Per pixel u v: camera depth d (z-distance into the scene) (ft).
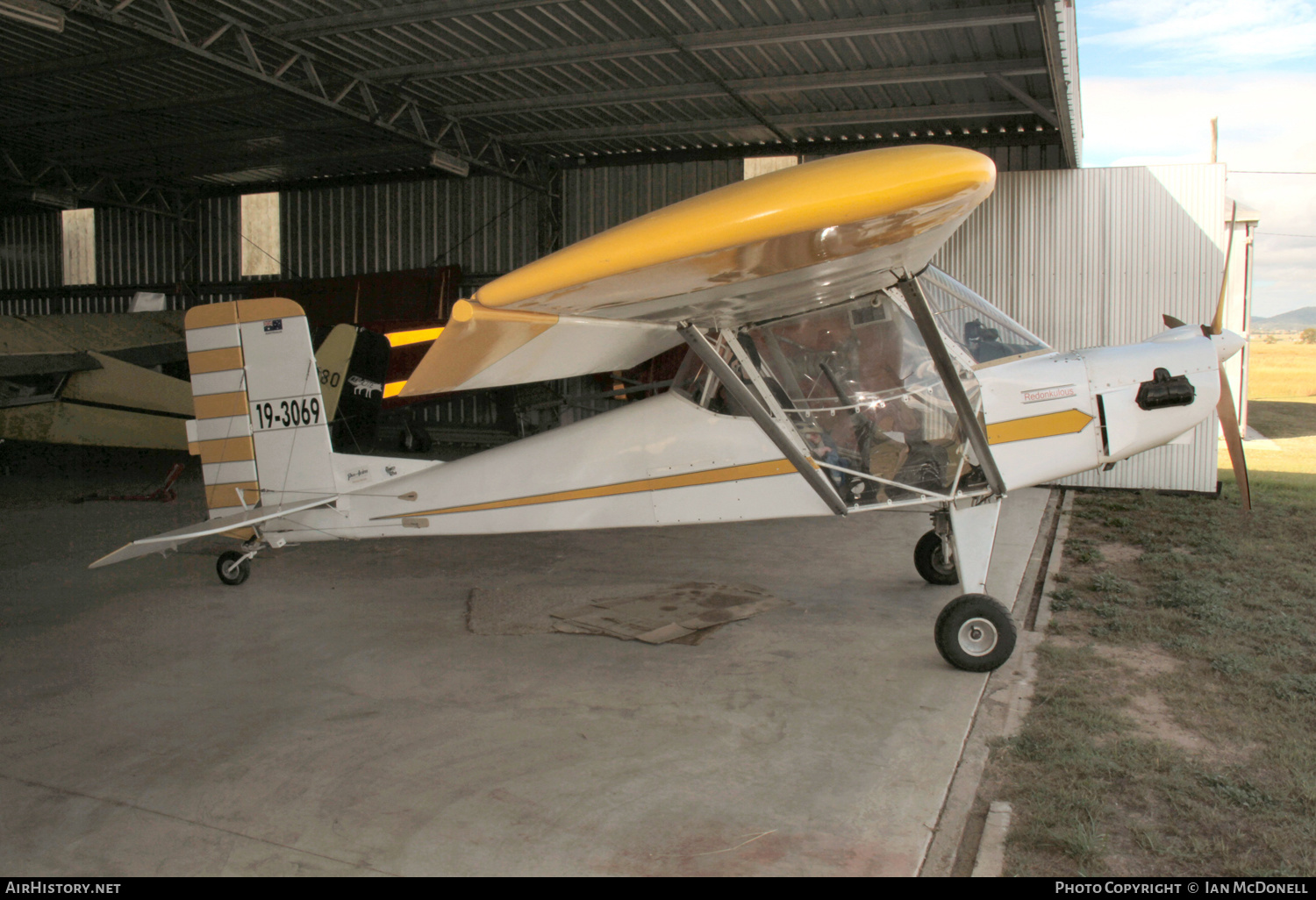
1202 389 14.15
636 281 8.32
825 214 7.44
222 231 44.78
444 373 9.95
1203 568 17.31
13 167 37.27
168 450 38.14
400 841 8.29
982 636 12.20
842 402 13.08
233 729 11.08
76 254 48.11
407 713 11.46
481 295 8.20
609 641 14.25
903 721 10.71
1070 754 9.48
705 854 7.90
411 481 15.88
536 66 24.91
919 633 14.15
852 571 18.52
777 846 8.00
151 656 13.98
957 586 17.01
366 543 22.75
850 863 7.68
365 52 24.93
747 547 21.17
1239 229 47.83
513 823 8.57
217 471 16.92
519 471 15.19
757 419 12.59
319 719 11.34
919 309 11.37
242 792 9.39
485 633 14.84
